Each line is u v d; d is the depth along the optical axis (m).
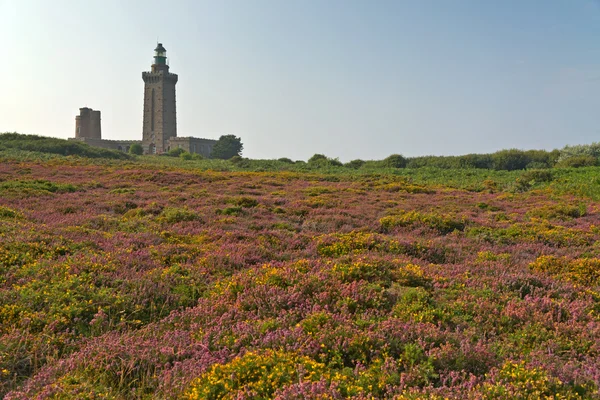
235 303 7.59
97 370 5.34
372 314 7.09
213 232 14.69
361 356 5.71
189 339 6.28
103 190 27.83
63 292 7.48
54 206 19.19
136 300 7.68
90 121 150.12
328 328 6.32
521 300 7.92
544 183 37.09
